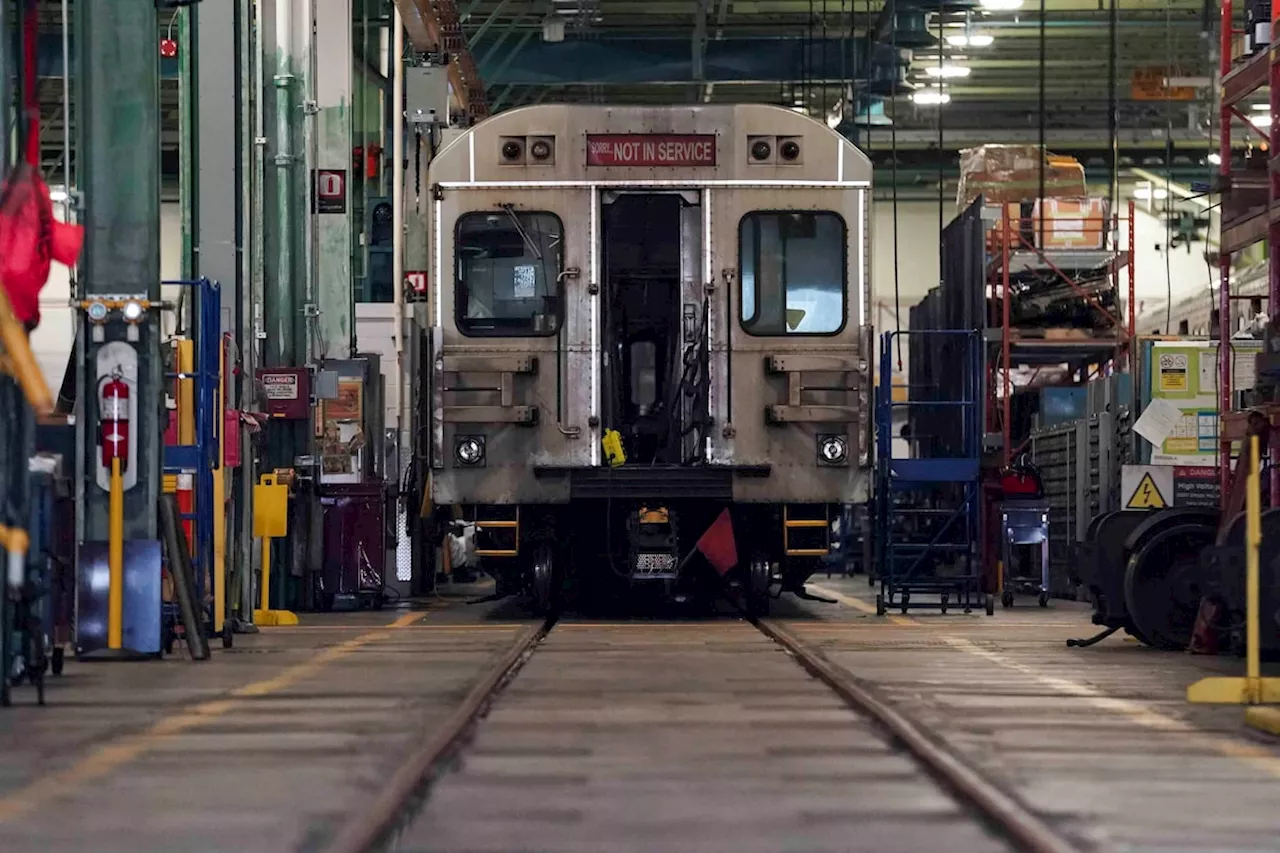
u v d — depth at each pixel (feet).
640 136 89.81
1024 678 57.26
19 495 53.36
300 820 31.32
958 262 131.54
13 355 39.83
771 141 90.07
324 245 114.32
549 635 78.84
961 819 31.68
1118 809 32.63
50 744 41.57
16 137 56.75
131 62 67.31
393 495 114.21
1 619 50.60
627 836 30.04
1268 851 28.78
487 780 36.06
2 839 29.66
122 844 29.17
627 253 97.86
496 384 88.63
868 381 88.99
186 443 75.56
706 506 92.12
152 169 67.41
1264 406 67.62
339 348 113.60
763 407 88.94
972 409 104.37
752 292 89.56
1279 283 72.23
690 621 90.38
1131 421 104.94
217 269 88.53
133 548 65.67
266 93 103.35
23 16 56.75
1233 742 41.86
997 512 112.16
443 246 89.56
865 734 43.11
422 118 130.82
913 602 102.06
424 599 118.21
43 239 52.90
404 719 46.14
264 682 56.54
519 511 89.92
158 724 45.34
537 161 89.86
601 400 90.02
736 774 36.76
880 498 97.91
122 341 66.64
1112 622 71.15
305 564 101.60
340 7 116.88
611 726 44.65
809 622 87.51
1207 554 64.69
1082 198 125.59
